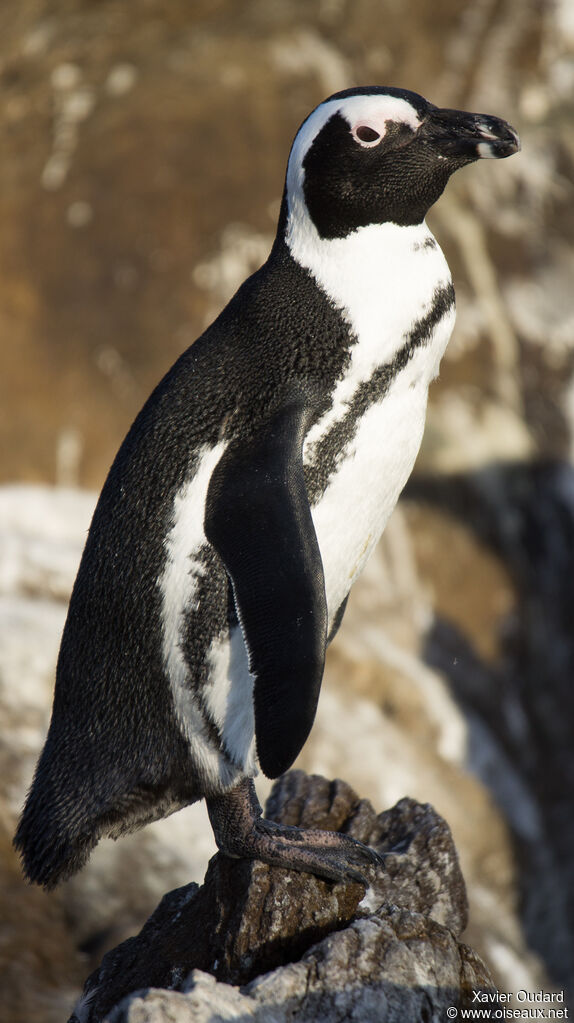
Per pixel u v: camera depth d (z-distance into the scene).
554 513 41.81
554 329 44.09
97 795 12.36
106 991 12.86
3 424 38.72
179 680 12.20
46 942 21.00
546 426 42.62
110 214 42.09
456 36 50.44
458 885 14.36
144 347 39.88
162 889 22.53
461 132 12.70
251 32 48.34
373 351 12.51
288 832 12.73
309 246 12.96
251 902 12.17
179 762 12.45
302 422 12.20
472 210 46.28
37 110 45.53
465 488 40.31
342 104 12.73
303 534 11.49
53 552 32.09
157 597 12.09
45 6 49.88
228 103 44.91
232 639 12.07
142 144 43.66
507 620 39.16
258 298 12.91
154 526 12.16
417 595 38.12
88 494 38.06
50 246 41.66
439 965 11.73
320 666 11.05
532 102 50.75
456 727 33.66
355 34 49.12
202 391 12.49
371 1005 11.12
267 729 10.92
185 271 41.09
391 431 12.80
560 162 48.94
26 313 40.53
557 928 32.16
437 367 13.27
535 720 38.03
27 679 25.62
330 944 11.51
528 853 32.94
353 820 15.01
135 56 47.50
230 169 43.19
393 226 12.91
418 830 14.67
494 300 44.22
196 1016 10.20
